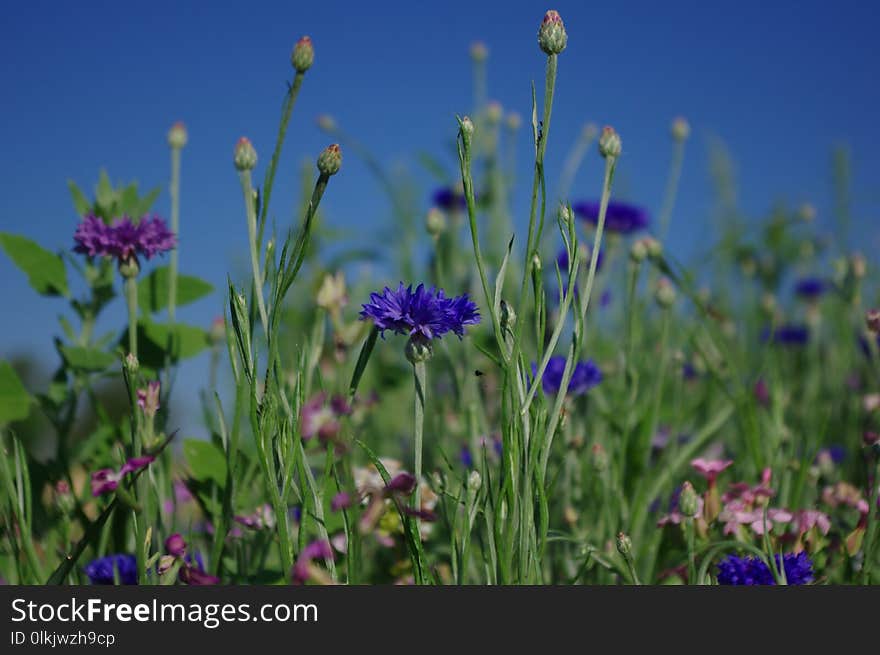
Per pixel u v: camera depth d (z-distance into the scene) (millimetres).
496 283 925
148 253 1042
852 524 1070
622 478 1119
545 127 903
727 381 1380
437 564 1069
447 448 1224
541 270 912
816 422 1458
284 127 922
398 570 1059
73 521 1074
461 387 1125
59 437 1085
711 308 1370
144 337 1110
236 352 940
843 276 1512
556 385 1105
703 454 1226
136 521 934
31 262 1113
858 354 1628
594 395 1211
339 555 1037
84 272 1122
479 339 1266
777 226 1850
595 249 924
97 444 1091
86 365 1088
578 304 928
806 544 1017
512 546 909
